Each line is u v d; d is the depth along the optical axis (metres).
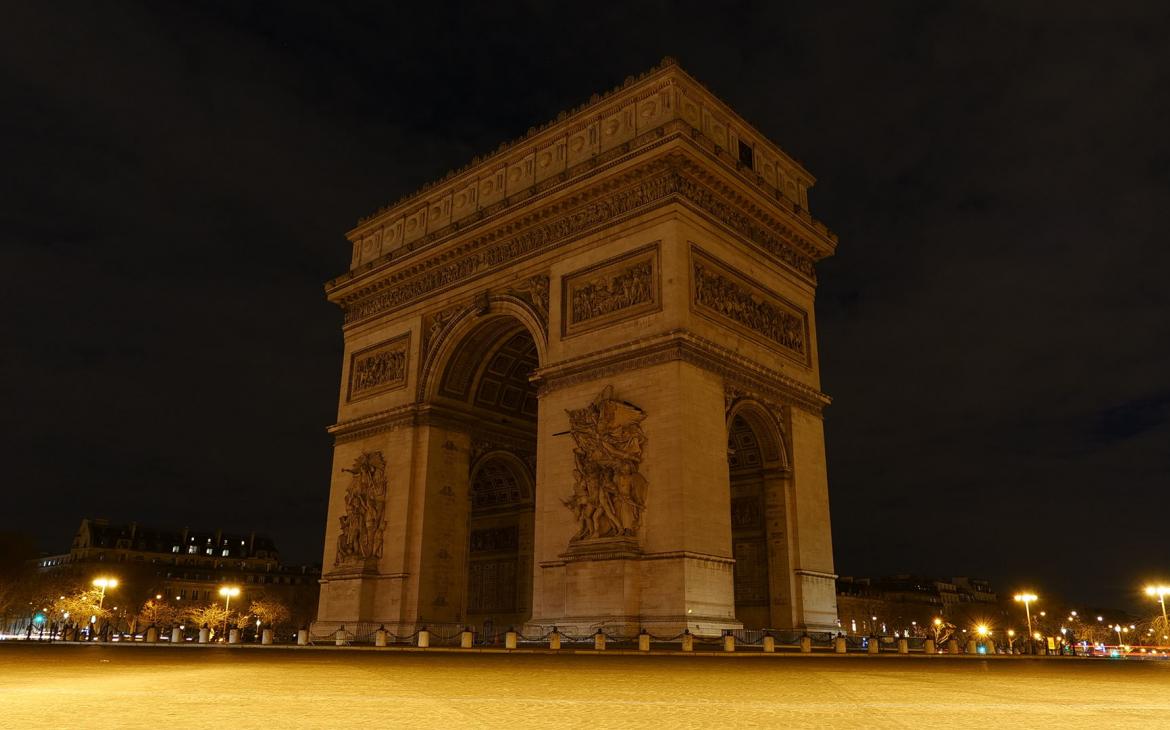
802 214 74.69
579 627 57.25
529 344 80.44
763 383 66.50
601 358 62.75
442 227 82.69
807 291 75.81
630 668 36.31
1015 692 26.81
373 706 21.17
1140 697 25.86
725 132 71.62
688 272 61.97
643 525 57.59
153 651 57.19
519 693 24.67
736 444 69.56
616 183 66.62
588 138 71.81
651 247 63.06
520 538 86.06
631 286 63.44
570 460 62.84
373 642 71.19
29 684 27.88
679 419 57.62
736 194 68.06
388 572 73.81
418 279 82.69
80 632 145.62
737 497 69.06
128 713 19.66
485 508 90.62
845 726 18.05
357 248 91.94
